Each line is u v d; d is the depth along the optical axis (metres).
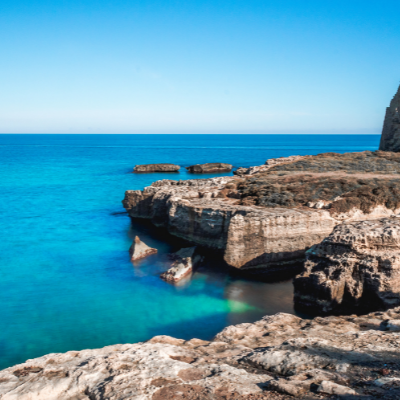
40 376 10.53
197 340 14.92
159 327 21.38
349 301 21.59
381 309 20.45
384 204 33.03
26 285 27.28
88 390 9.49
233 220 29.06
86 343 19.70
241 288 26.73
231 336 14.79
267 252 30.00
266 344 13.52
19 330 20.98
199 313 23.03
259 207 33.53
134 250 33.12
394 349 11.62
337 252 22.42
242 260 29.62
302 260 31.20
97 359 11.24
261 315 22.70
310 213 30.84
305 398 8.56
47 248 35.91
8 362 17.94
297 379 9.64
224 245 32.41
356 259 21.59
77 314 22.94
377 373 9.83
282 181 40.97
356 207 32.41
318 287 21.77
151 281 27.89
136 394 8.83
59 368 10.99
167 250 34.75
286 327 15.59
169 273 28.44
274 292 26.08
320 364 10.67
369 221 25.59
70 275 29.16
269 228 29.69
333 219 31.45
